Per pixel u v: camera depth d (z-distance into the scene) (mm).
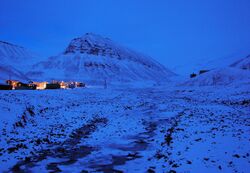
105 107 52000
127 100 65312
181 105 52062
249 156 17500
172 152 20812
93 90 84500
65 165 20156
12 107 37062
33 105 43688
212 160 17484
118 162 20688
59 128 32906
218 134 24203
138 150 23781
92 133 31516
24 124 33312
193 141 22781
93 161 21125
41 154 22859
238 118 34500
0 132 27531
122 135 30109
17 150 23250
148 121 38125
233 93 66750
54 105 48906
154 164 19156
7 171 18594
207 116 36188
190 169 16547
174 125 32000
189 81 105812
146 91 93500
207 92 76125
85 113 44344
